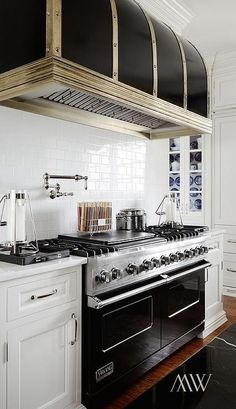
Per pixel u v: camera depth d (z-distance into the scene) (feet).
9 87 6.18
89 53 6.20
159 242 7.97
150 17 8.20
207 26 11.65
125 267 6.70
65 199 8.45
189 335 8.96
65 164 8.42
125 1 7.36
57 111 8.04
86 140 8.98
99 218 8.31
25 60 5.97
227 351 3.89
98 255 6.25
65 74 5.72
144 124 10.12
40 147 7.83
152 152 11.41
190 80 9.17
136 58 7.32
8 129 7.20
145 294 7.34
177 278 8.37
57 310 5.65
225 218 13.96
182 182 14.98
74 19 5.91
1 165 7.07
